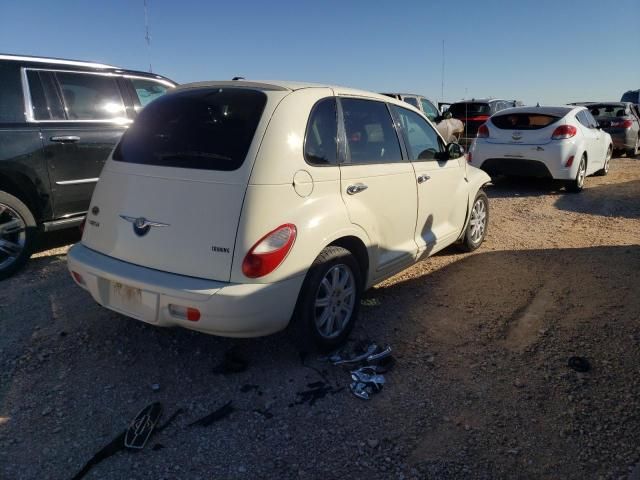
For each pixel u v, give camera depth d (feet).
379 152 13.61
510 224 25.04
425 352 12.40
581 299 15.44
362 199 12.48
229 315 9.87
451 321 14.06
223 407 10.17
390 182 13.56
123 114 19.52
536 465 8.81
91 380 11.03
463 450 9.14
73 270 11.70
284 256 10.25
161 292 10.14
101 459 8.77
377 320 14.01
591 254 19.84
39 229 17.58
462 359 12.12
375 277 13.38
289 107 11.13
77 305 14.43
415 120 15.90
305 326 11.17
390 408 10.28
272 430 9.59
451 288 16.38
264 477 8.50
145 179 11.07
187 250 10.29
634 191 33.53
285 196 10.50
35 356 11.84
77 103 18.31
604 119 50.88
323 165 11.49
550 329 13.56
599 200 30.76
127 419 9.85
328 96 12.28
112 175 11.75
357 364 11.72
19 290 15.44
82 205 18.45
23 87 16.98
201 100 11.71
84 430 9.51
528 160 31.81
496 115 33.91
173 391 10.72
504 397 10.65
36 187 17.08
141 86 20.52
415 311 14.64
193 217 10.32
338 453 9.05
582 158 32.81
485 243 21.53
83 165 18.21
